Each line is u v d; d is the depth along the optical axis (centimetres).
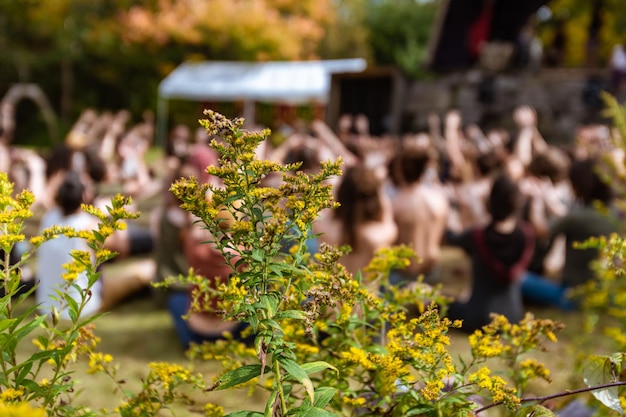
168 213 383
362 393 118
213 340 301
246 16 1914
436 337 96
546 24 1934
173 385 116
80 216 328
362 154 580
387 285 129
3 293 99
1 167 574
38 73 2244
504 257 341
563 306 391
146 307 404
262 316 86
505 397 91
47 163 523
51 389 93
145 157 1252
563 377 243
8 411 60
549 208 480
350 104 1227
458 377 96
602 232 376
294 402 109
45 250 318
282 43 1970
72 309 94
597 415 127
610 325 333
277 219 86
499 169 499
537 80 1155
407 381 99
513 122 1157
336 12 2642
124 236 488
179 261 390
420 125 1212
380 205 310
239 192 85
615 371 102
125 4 2138
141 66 2155
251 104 1405
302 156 387
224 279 262
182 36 1944
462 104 1187
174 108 2066
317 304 88
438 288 131
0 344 86
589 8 1809
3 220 89
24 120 2184
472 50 1309
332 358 112
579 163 398
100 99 2292
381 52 2555
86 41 2153
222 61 2023
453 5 1305
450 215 572
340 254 97
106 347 326
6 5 2106
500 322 119
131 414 115
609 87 1109
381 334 117
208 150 442
